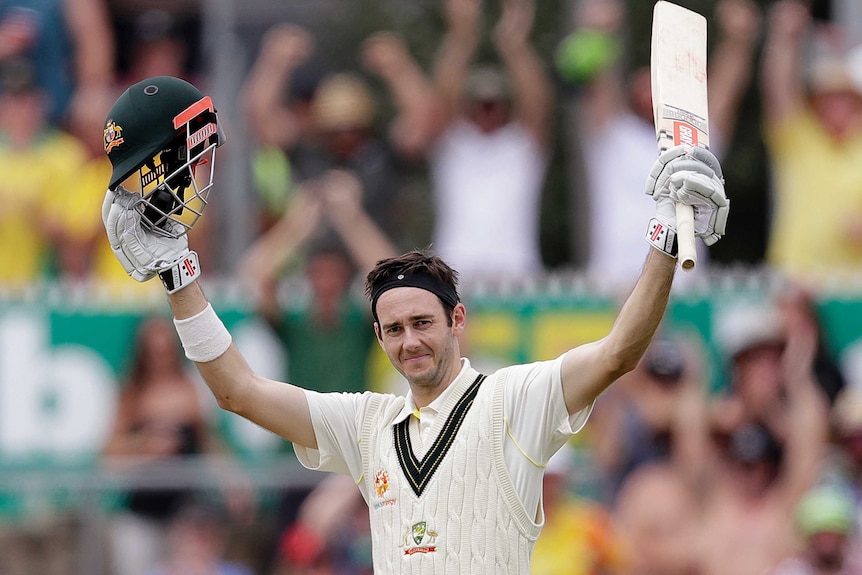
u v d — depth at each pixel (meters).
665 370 30.03
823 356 30.33
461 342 30.50
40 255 33.84
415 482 15.45
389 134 36.44
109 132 16.03
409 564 15.23
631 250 33.50
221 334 16.33
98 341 31.16
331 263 31.12
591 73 34.09
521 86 34.78
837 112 33.81
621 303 30.31
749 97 43.50
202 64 36.00
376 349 30.91
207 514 30.50
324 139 34.00
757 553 29.31
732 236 43.91
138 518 30.70
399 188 35.31
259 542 30.38
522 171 34.25
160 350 31.06
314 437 16.39
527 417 15.48
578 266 35.94
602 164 33.84
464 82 34.88
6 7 34.59
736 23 35.78
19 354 31.19
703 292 30.48
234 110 35.50
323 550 29.86
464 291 30.64
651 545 29.34
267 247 32.59
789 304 30.39
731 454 29.86
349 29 47.06
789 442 29.83
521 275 33.12
